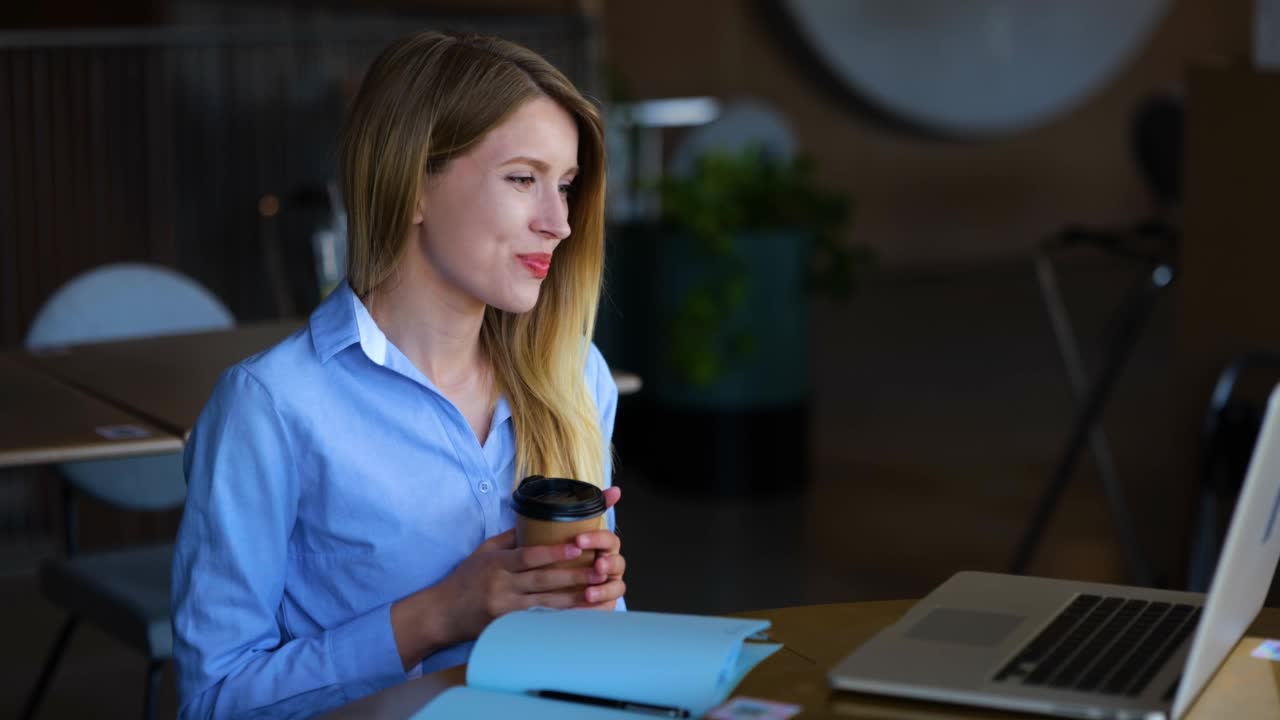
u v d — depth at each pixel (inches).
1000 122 362.0
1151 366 249.1
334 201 119.2
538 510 54.0
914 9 346.3
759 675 51.5
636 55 327.9
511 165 56.7
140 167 213.2
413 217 57.6
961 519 172.6
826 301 317.7
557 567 54.2
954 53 352.5
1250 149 127.0
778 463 182.2
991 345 272.8
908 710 47.8
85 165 209.9
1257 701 49.8
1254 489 46.6
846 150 354.9
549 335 62.0
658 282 178.2
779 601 146.9
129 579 100.2
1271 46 128.2
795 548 163.0
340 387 58.2
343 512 58.2
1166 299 291.3
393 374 58.6
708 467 181.2
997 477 189.8
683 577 154.2
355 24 189.2
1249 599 53.3
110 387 101.0
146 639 93.4
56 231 208.5
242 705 56.2
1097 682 47.5
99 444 85.9
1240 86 127.0
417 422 58.8
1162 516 157.3
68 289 121.3
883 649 50.9
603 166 60.6
